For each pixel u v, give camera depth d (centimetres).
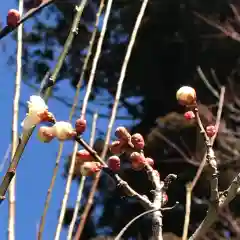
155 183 193
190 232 714
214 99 797
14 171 146
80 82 238
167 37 871
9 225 187
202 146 699
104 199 793
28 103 154
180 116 748
